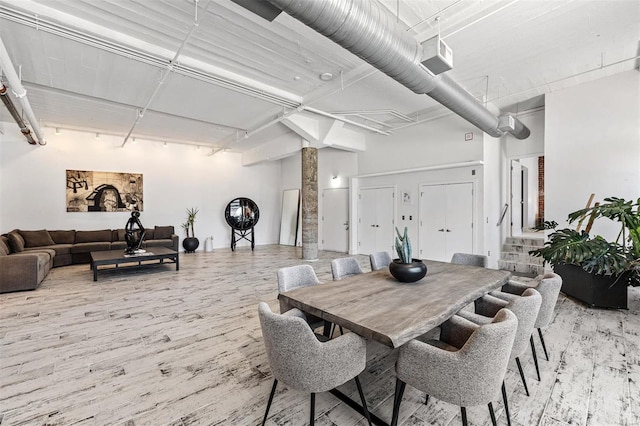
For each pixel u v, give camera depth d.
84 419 1.85
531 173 9.77
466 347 1.42
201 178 9.59
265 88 4.79
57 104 5.62
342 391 2.13
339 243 9.08
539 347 2.78
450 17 3.25
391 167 7.64
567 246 3.76
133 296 4.43
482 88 5.20
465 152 6.28
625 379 2.25
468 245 6.28
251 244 10.04
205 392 2.12
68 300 4.22
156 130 7.64
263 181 11.01
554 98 5.23
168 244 8.03
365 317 1.73
